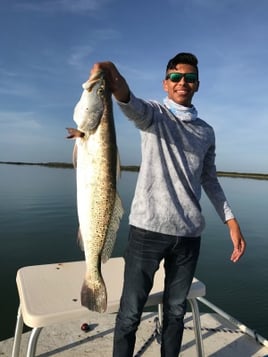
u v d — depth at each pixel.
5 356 1.66
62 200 10.03
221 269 4.12
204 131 1.39
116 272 1.68
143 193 1.29
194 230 1.32
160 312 1.85
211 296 3.31
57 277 1.56
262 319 2.85
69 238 5.34
